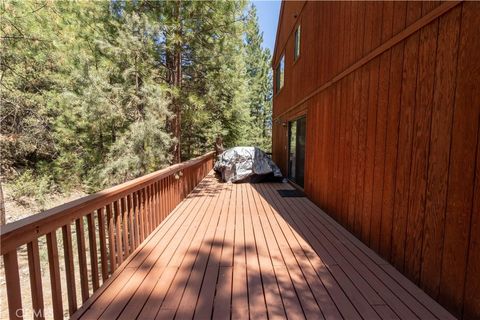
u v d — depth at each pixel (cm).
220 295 225
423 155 232
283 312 204
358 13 360
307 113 613
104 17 620
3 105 745
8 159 830
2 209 670
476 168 181
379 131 305
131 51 578
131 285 241
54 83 738
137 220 326
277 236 362
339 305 212
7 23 604
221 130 1291
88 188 696
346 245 332
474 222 182
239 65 864
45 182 805
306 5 625
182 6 634
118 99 586
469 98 186
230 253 307
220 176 927
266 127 2230
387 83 290
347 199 390
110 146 600
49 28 632
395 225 272
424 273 229
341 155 414
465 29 190
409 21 252
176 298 221
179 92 664
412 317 197
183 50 685
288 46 849
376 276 256
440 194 212
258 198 604
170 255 302
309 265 278
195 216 459
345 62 400
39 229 169
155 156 585
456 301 195
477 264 179
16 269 152
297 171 741
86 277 221
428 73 226
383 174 295
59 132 730
